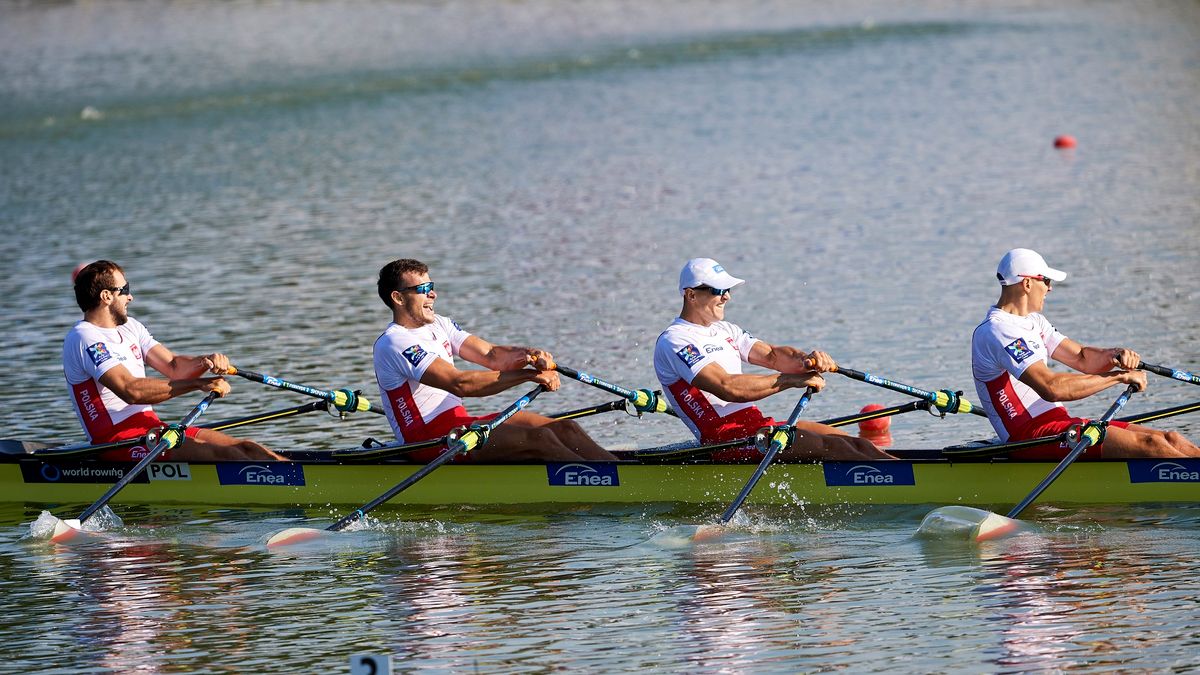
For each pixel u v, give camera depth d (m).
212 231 114.75
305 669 37.34
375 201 126.62
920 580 42.56
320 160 150.50
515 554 47.22
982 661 35.97
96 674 37.56
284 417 64.38
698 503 52.88
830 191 124.31
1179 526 46.59
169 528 52.28
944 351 73.25
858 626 38.88
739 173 135.38
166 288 94.50
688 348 51.47
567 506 53.44
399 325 53.25
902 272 92.56
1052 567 43.03
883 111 172.75
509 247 105.31
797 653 37.09
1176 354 70.50
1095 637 37.12
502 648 38.28
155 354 55.78
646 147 153.12
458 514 52.84
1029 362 48.69
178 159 153.50
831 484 52.03
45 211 126.31
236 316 85.94
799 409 51.59
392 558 47.19
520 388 70.31
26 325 85.25
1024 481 50.38
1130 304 81.12
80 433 63.81
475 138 162.50
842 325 79.69
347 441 62.19
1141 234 100.44
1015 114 166.25
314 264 100.81
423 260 101.50
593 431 63.22
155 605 43.12
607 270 96.69
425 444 52.72
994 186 123.06
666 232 109.25
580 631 39.41
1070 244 98.44
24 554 49.25
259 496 55.72
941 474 51.03
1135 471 49.31
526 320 83.50
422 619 40.91
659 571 44.69
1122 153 137.00
